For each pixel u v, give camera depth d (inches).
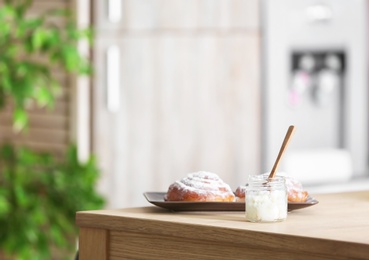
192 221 99.2
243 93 253.6
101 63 244.7
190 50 250.4
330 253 87.4
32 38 214.5
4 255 242.2
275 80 256.4
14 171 229.6
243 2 252.4
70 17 237.0
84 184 229.0
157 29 248.2
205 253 97.2
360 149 286.2
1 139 251.0
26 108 246.4
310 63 268.8
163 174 250.4
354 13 279.9
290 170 263.7
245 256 94.1
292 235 90.0
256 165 255.8
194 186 108.3
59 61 230.7
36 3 241.9
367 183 280.1
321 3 270.1
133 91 247.1
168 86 249.3
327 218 102.2
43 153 231.8
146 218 101.5
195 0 250.2
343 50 277.9
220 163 253.1
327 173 274.2
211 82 251.9
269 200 98.6
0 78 217.0
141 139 248.7
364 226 95.9
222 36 251.4
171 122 249.8
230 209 107.3
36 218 222.2
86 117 242.2
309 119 270.4
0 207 212.5
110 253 104.9
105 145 245.8
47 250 224.8
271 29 255.3
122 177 248.2
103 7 244.2
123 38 246.1
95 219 105.3
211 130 252.5
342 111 281.0
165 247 100.3
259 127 255.8
